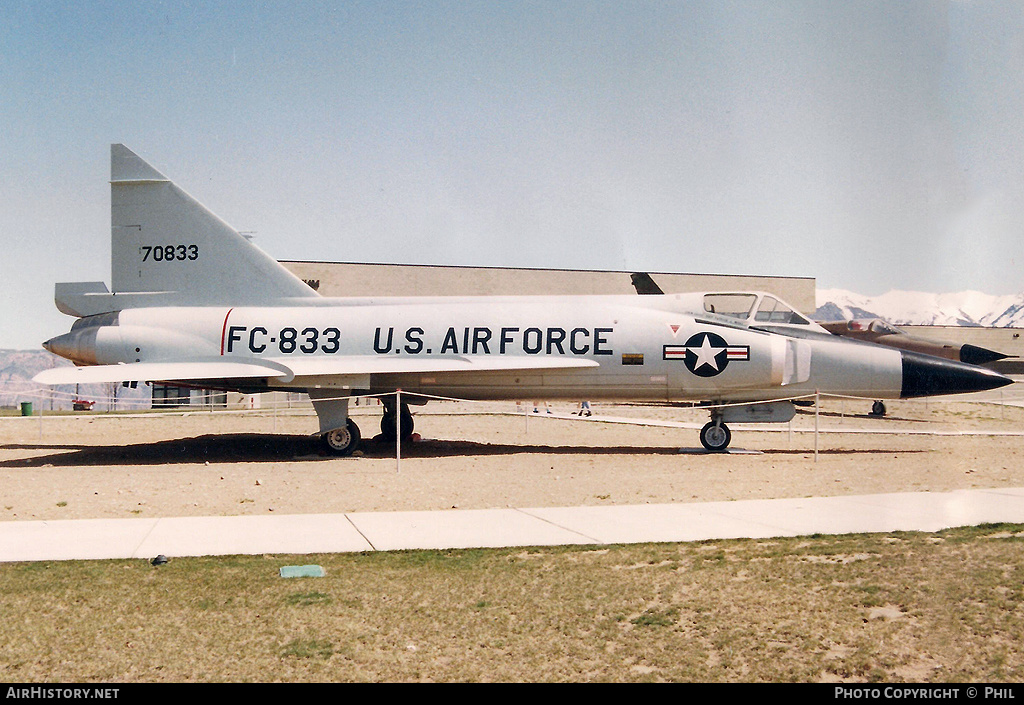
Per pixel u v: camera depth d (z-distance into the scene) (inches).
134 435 1062.4
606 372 839.1
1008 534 434.0
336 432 837.8
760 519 487.2
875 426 1168.8
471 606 333.4
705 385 835.4
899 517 484.7
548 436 1028.5
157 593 349.4
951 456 789.9
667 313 852.0
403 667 277.0
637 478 658.8
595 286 1819.6
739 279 1887.3
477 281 1760.6
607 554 408.8
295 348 856.3
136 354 864.3
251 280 895.1
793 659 279.6
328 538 446.0
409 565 391.9
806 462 755.4
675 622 314.5
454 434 1046.4
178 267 900.0
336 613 325.7
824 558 393.7
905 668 271.4
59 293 919.7
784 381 829.2
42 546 428.8
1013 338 1488.7
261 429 1141.1
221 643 296.5
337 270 1708.9
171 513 521.0
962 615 313.6
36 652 288.7
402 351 847.1
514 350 838.5
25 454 860.6
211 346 863.1
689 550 413.4
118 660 281.9
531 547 423.8
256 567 388.5
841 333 1439.5
